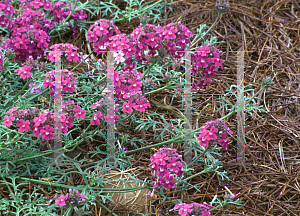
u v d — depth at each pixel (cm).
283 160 375
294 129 406
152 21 515
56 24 469
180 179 324
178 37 367
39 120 307
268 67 473
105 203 324
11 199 321
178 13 528
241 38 502
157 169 303
